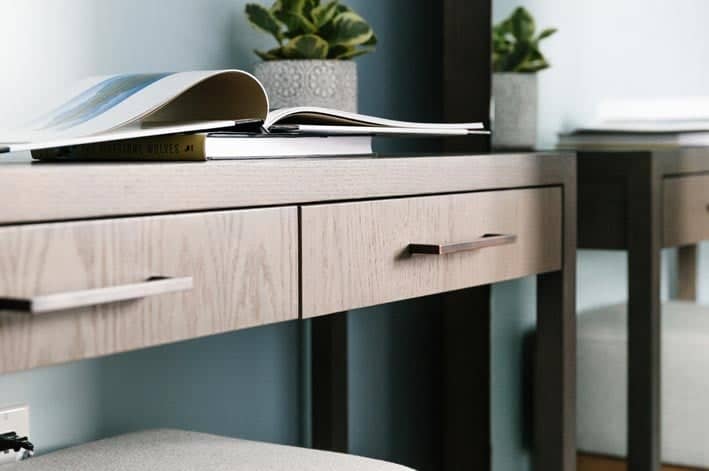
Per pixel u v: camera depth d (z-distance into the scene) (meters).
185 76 1.25
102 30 1.60
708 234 2.00
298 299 1.20
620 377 2.15
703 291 2.03
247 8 1.74
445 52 2.26
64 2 1.54
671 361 2.09
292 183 1.18
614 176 2.07
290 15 1.69
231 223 1.11
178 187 1.05
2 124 1.45
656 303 2.04
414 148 2.24
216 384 1.85
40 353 0.94
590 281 2.15
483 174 1.50
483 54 2.22
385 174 1.32
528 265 1.60
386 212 1.32
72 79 1.56
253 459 1.32
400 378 2.26
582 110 2.14
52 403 1.57
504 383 2.25
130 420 1.69
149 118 1.35
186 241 1.07
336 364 1.98
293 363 2.01
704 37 1.98
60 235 0.95
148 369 1.72
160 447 1.39
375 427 2.20
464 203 1.46
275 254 1.17
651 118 2.06
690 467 2.10
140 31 1.66
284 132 1.29
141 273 1.02
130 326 1.01
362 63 2.12
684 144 2.02
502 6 2.20
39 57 1.50
